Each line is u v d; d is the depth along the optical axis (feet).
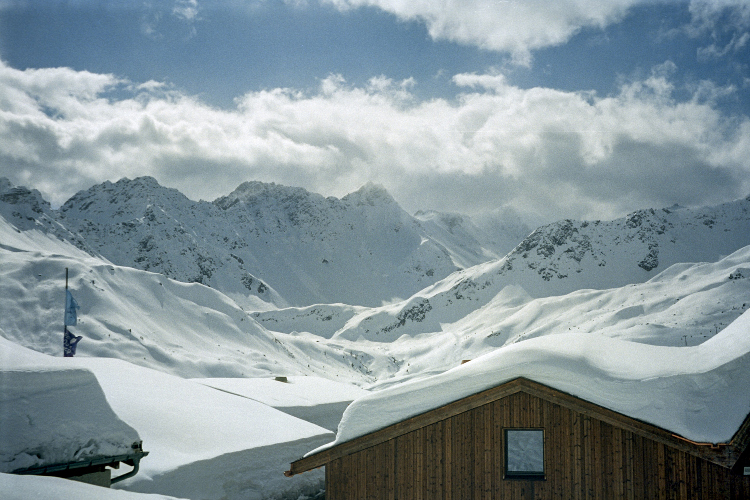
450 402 51.24
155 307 563.07
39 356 49.08
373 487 51.88
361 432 52.44
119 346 439.63
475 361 57.93
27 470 38.99
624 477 47.78
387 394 53.72
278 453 88.43
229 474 78.43
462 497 50.49
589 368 50.83
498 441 50.67
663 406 47.37
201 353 508.94
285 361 613.93
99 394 45.75
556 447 49.55
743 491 45.50
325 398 141.69
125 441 45.62
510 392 50.49
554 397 49.57
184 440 78.89
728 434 45.03
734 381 47.14
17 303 456.45
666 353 56.03
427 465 51.44
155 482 67.41
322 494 93.81
